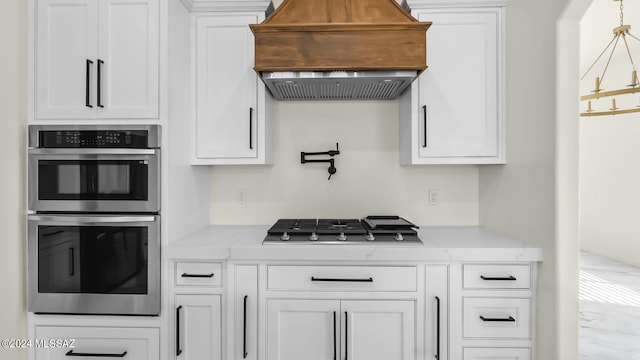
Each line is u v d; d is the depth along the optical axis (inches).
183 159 69.6
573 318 55.9
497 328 61.1
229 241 65.9
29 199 61.7
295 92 76.2
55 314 62.1
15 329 60.9
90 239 61.6
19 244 61.4
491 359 61.1
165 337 61.7
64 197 61.7
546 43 58.6
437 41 72.3
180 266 62.2
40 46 62.8
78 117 62.9
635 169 178.7
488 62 72.1
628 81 179.2
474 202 85.7
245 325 61.5
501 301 61.1
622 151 185.0
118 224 61.2
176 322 61.9
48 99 62.8
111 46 62.7
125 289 61.7
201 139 73.2
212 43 72.7
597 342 100.5
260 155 73.4
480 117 72.4
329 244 62.2
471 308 61.2
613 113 143.0
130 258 61.7
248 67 72.8
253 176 86.6
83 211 61.9
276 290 61.8
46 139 61.5
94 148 61.4
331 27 60.2
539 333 60.3
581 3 52.9
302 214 86.4
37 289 61.7
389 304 61.2
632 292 140.0
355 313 61.5
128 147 61.4
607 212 194.2
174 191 65.4
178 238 67.4
